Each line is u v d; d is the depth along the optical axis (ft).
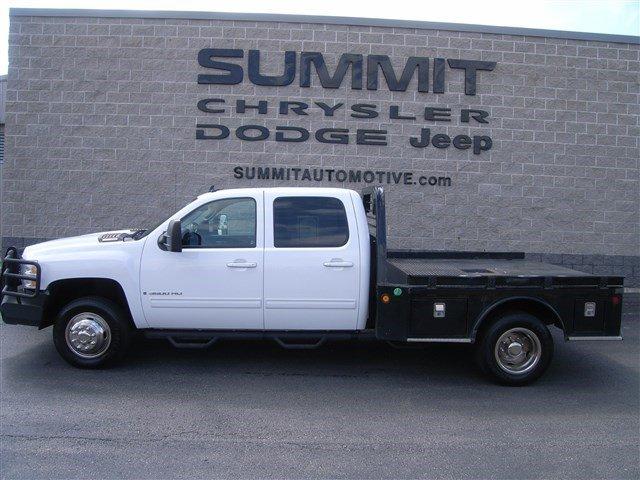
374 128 36.83
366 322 22.09
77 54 36.35
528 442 16.52
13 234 36.76
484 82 37.19
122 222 36.65
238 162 36.60
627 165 38.06
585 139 37.78
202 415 18.10
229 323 21.74
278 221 21.70
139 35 36.32
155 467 14.60
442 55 36.99
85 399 19.17
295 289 21.45
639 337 29.14
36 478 13.89
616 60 37.76
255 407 18.88
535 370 21.33
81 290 22.56
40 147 36.52
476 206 37.37
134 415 17.95
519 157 37.50
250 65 36.35
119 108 36.45
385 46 36.73
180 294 21.47
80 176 36.58
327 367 23.27
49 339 26.07
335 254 21.49
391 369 23.21
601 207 37.99
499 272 22.36
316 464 14.96
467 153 37.27
